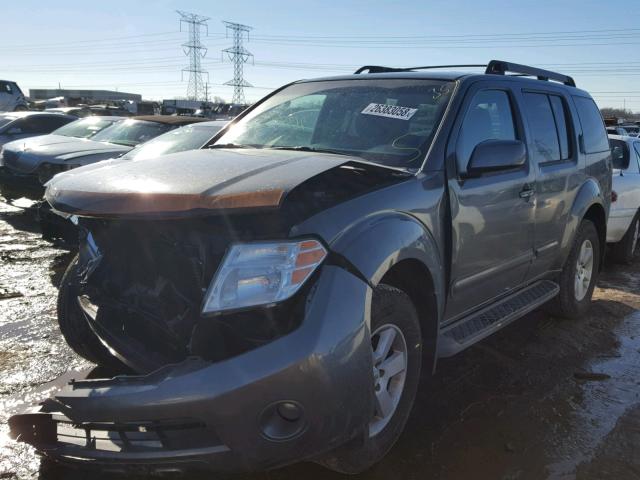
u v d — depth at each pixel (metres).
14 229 8.38
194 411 2.12
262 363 2.14
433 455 3.04
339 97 3.79
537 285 4.57
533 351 4.52
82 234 3.36
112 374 3.41
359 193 2.66
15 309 4.99
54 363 3.93
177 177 2.53
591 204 4.93
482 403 3.63
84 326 3.26
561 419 3.47
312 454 2.27
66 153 8.27
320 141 3.51
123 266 2.78
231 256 2.29
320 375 2.19
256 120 3.97
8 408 3.32
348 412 2.30
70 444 2.39
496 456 3.05
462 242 3.26
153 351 2.60
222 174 2.55
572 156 4.70
